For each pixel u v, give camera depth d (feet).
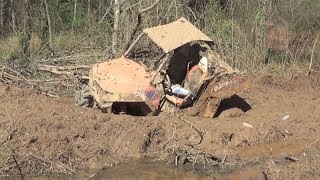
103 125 30.71
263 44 49.19
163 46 33.32
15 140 28.94
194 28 34.81
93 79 33.42
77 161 28.58
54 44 50.19
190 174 27.89
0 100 33.47
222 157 29.48
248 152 30.50
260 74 45.91
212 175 27.76
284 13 53.31
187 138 30.89
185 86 34.55
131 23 47.55
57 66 42.60
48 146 28.86
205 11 49.44
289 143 31.83
